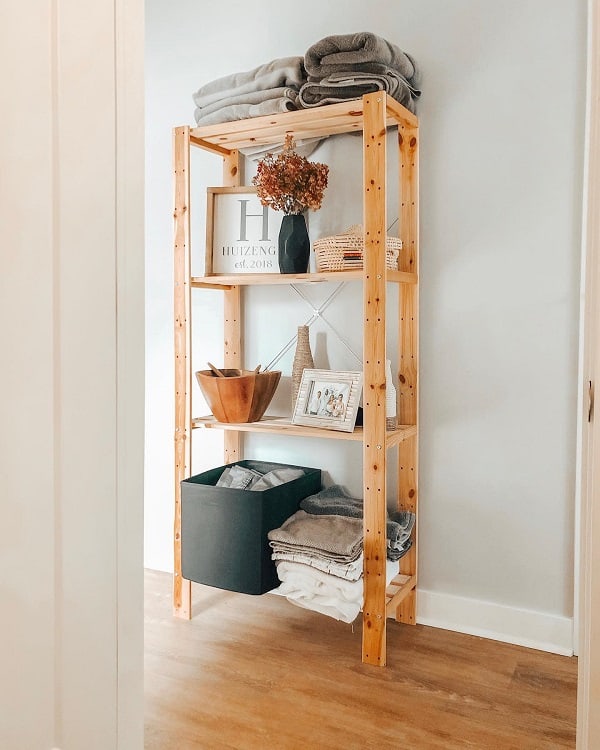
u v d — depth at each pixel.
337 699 1.99
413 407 2.46
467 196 2.40
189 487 2.42
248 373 2.62
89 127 0.96
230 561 2.35
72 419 0.95
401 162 2.43
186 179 2.45
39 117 0.89
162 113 2.98
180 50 2.93
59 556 0.93
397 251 2.29
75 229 0.94
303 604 2.27
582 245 2.23
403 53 2.27
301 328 2.59
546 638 2.34
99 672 1.00
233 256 2.54
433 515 2.52
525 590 2.38
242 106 2.39
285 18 2.70
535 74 2.28
